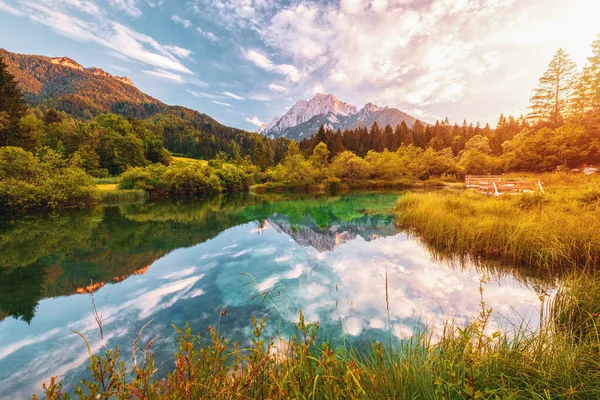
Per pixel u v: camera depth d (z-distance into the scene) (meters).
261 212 18.47
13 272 7.07
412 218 11.80
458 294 5.09
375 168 45.75
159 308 5.03
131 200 26.98
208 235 11.31
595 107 27.75
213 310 4.91
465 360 2.19
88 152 41.19
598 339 2.56
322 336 3.82
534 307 4.41
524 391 2.06
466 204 11.63
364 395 1.79
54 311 4.97
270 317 4.55
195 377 1.80
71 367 3.43
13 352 3.75
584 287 4.09
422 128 98.31
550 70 37.38
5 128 29.47
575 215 7.62
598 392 1.96
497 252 7.16
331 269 6.92
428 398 1.91
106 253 8.74
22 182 17.67
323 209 19.42
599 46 27.41
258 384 1.97
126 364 3.37
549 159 27.95
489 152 56.50
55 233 11.74
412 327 3.99
